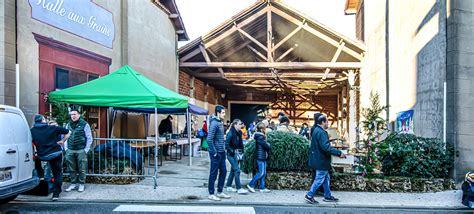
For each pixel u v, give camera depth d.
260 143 7.02
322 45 15.77
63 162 7.61
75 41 9.62
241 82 19.12
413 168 7.76
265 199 6.62
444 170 7.71
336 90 21.12
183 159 12.29
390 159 7.95
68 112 7.77
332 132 11.41
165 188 7.38
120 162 7.83
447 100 7.93
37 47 8.36
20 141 5.74
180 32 15.54
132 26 12.12
